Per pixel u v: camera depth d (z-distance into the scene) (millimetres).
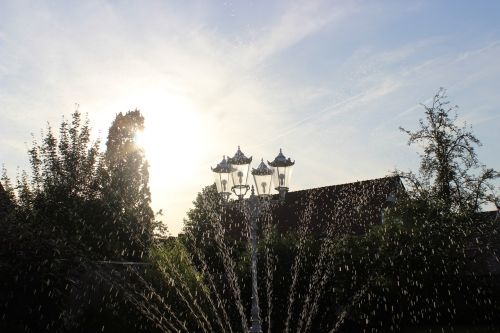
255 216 12023
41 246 14633
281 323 21219
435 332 20109
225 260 28719
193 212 38406
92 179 23438
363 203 36094
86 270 16188
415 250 21812
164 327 16031
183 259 17531
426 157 33594
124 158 36375
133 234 25641
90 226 21438
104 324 15688
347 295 21828
